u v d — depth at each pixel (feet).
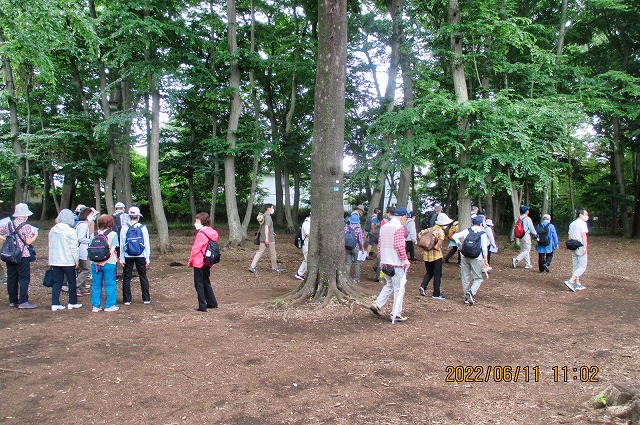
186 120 76.23
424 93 42.88
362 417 11.93
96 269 23.68
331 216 25.00
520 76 48.32
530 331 20.66
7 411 12.23
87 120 52.34
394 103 50.57
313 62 56.24
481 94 42.27
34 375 14.74
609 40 73.56
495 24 34.81
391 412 12.23
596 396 12.84
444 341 18.75
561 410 12.42
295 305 23.84
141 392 13.44
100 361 16.03
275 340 18.53
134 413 12.12
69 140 51.93
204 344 17.95
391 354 16.99
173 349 17.34
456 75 38.29
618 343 18.92
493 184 43.29
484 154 35.47
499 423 11.62
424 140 34.50
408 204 52.39
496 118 32.94
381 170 43.24
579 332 20.59
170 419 11.79
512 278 36.19
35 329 20.08
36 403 12.71
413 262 44.75
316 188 25.16
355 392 13.55
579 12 63.05
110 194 56.18
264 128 62.85
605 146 68.28
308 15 64.85
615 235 81.00
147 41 42.47
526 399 13.23
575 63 71.56
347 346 17.87
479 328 20.98
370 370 15.35
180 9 51.88
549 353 17.56
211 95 52.16
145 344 17.93
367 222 44.75
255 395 13.28
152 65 44.16
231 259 45.98
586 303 27.02
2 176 78.18
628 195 81.05
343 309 23.25
